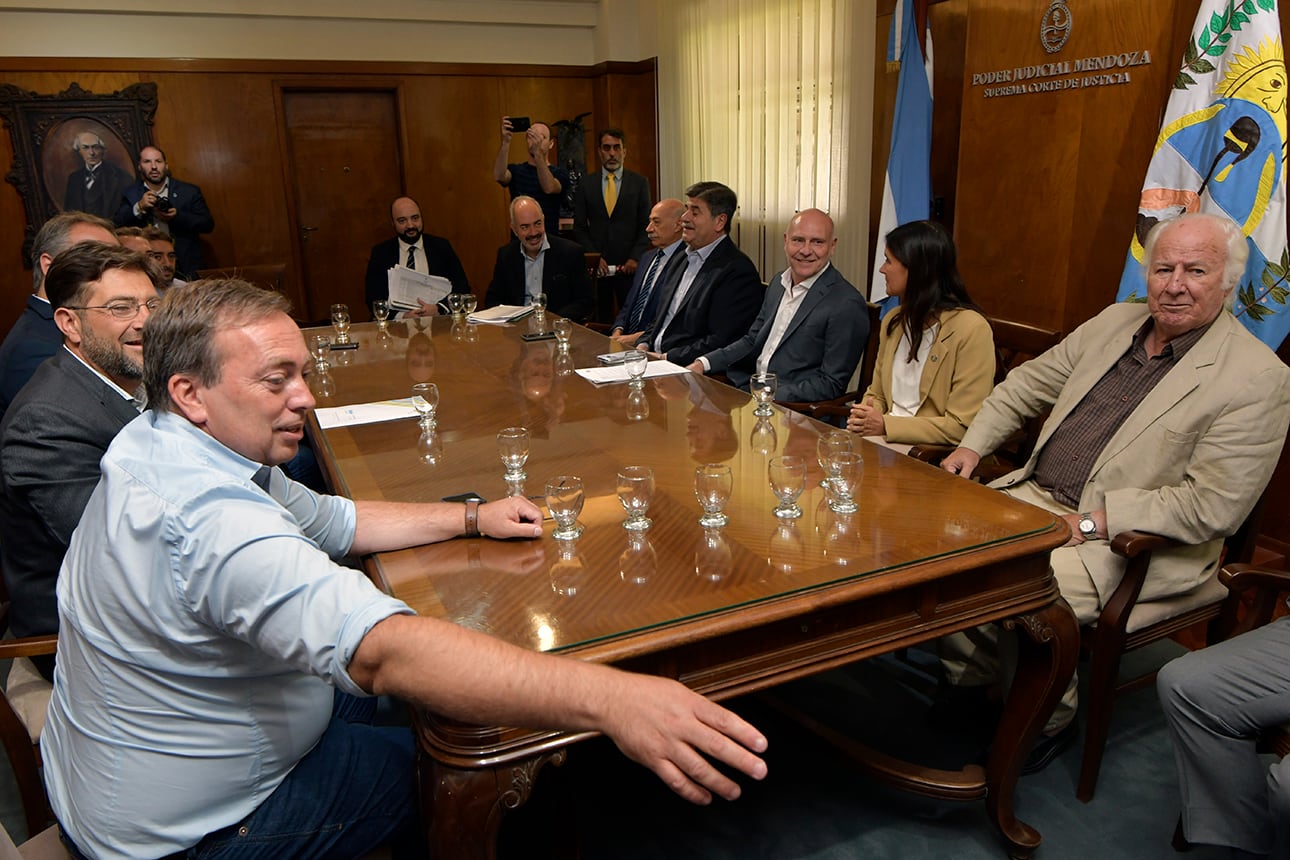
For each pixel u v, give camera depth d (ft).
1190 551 6.32
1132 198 10.32
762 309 11.31
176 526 3.50
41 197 19.83
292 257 22.33
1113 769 6.57
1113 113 10.36
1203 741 5.32
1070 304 11.30
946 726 7.02
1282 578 5.62
